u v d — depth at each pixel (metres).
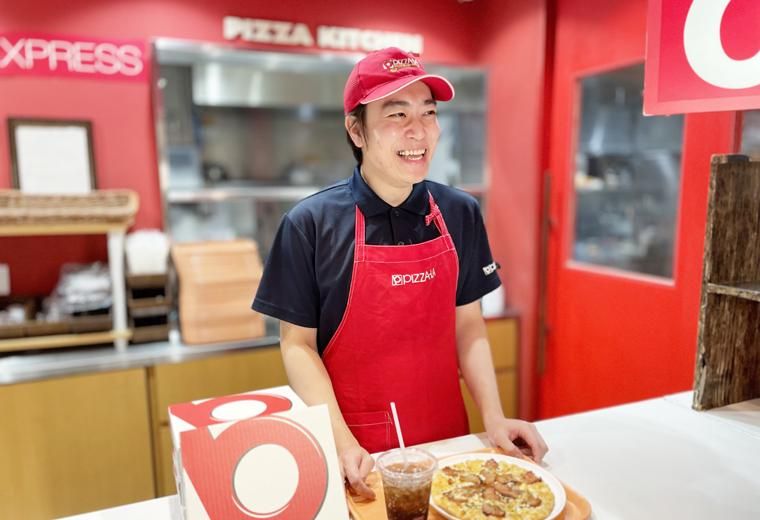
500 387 3.02
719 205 1.37
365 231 1.38
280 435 0.90
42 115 2.51
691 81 1.37
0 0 2.39
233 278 2.46
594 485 1.09
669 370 2.20
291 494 0.87
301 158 3.45
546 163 2.82
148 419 2.31
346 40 2.94
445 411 1.47
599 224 2.82
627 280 2.38
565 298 2.77
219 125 3.21
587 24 2.50
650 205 2.88
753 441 1.28
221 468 0.85
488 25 3.11
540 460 1.17
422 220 1.42
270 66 3.09
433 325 1.42
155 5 2.61
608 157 2.79
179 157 3.02
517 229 3.00
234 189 3.22
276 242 1.38
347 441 1.16
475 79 3.23
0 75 2.43
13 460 2.13
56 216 2.18
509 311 3.01
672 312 2.17
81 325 2.27
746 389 1.51
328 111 3.45
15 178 2.45
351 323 1.38
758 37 1.22
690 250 2.07
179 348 2.39
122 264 2.34
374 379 1.39
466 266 1.54
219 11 2.71
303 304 1.38
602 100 2.70
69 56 2.51
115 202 2.37
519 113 2.92
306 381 1.30
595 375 2.60
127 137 2.65
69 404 2.18
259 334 2.51
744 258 1.44
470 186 3.21
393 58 1.27
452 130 3.41
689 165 2.05
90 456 2.24
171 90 2.84
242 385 2.45
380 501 1.00
